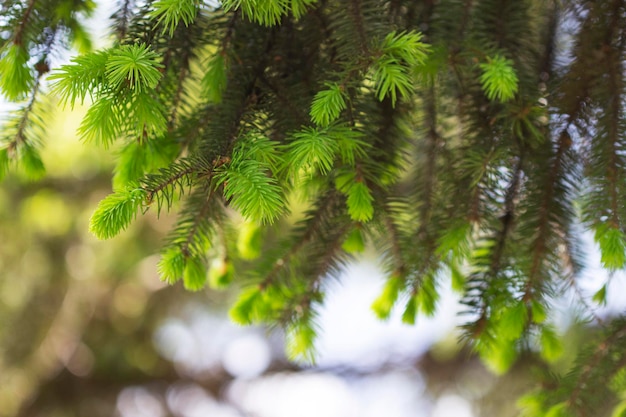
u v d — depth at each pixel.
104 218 1.03
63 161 2.47
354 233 1.19
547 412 1.20
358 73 1.07
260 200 1.03
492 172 1.13
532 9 1.20
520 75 1.13
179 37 1.11
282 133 1.11
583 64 1.13
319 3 1.12
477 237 1.16
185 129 1.14
